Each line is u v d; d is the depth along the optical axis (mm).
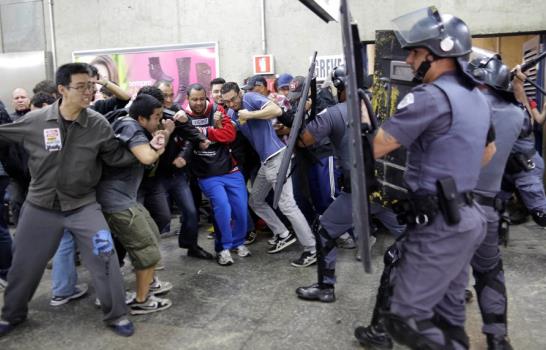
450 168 1955
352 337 2848
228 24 6234
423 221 1994
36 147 2824
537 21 4973
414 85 2504
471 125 1957
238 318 3143
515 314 3076
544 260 4023
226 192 4250
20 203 4086
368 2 5199
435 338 1981
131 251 3123
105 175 3064
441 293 2020
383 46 2639
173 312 3256
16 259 2943
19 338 2949
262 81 4715
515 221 5117
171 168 4008
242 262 4230
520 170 3691
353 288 3559
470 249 2014
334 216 3201
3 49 7062
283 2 6027
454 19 2039
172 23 6402
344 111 3037
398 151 2449
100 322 3141
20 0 6852
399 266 2096
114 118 3355
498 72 2543
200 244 4793
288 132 4406
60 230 2938
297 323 3043
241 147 4715
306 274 3871
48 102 3670
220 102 4660
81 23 6695
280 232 4461
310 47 6000
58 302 3412
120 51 6547
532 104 5199
